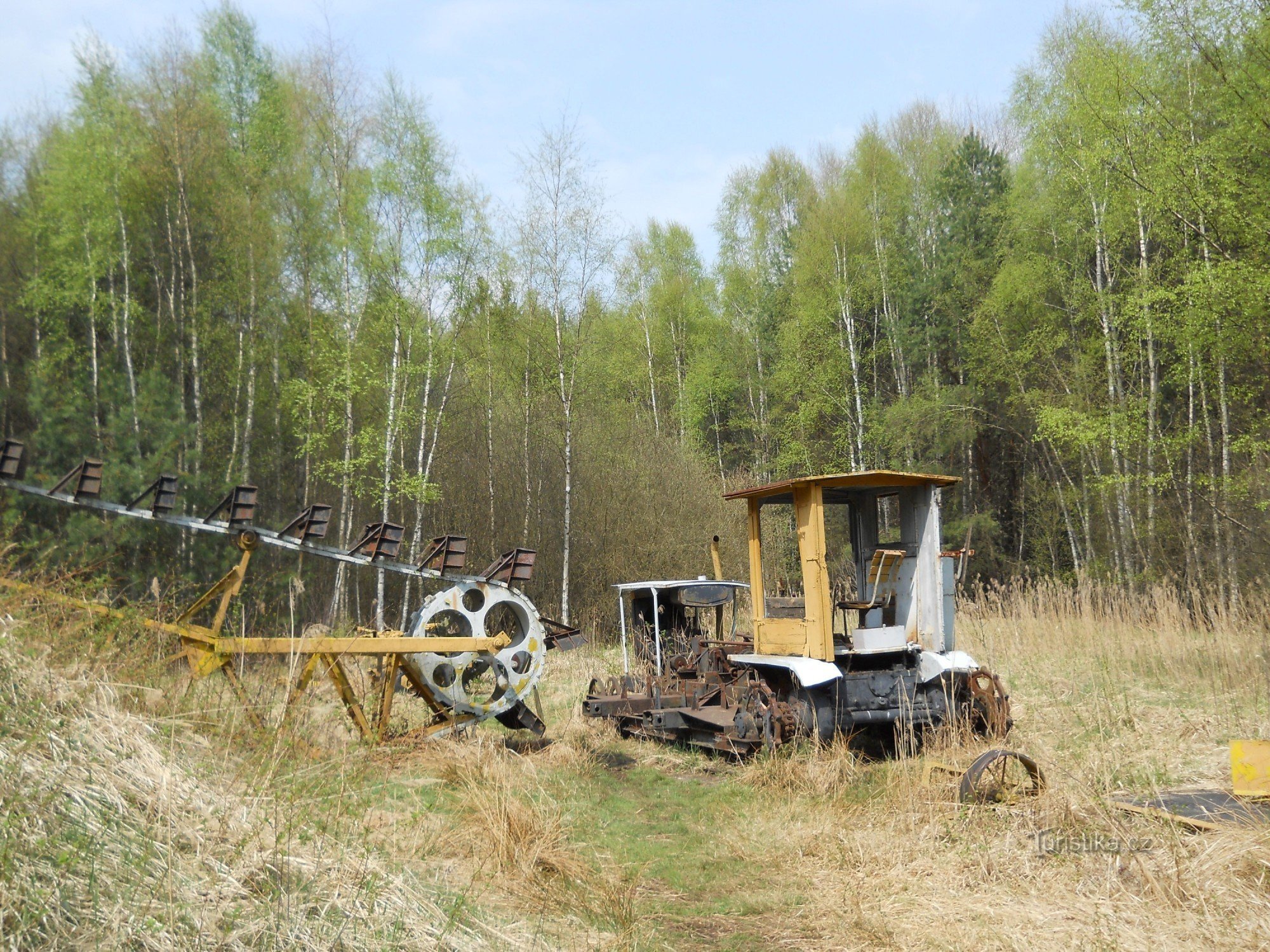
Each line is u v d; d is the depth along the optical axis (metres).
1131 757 7.68
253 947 3.47
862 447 26.73
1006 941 4.39
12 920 3.04
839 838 6.06
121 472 14.65
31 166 19.34
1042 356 23.97
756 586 10.02
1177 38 16.06
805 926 4.93
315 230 19.83
